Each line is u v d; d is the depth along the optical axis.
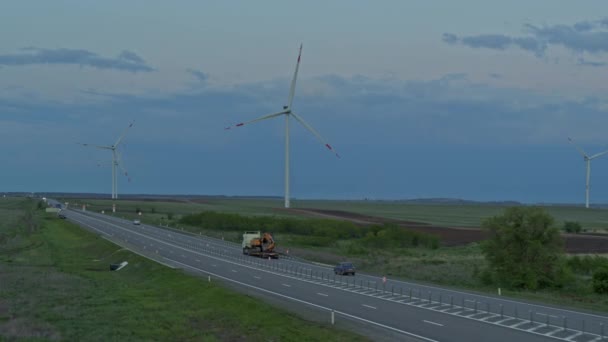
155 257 84.00
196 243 114.25
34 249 102.75
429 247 118.56
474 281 70.75
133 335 39.88
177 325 43.06
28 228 136.88
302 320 41.53
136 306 50.72
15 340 37.19
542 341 35.22
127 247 96.69
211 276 66.94
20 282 63.53
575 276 73.44
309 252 102.19
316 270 77.38
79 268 80.44
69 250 103.00
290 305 47.84
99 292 58.22
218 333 40.47
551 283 69.06
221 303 50.00
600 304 54.22
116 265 80.56
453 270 79.69
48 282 64.31
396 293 56.19
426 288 61.38
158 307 50.31
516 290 66.50
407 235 122.75
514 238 70.62
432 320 42.09
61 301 52.84
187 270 71.75
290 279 66.19
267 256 94.12
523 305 50.78
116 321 44.19
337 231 135.75
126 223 158.50
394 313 44.97
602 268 65.06
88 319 44.88
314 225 140.62
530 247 69.38
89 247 104.19
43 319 44.62
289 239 125.19
